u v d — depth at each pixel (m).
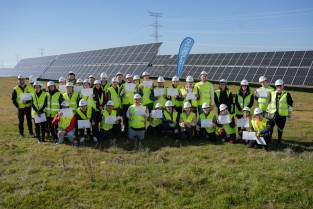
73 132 8.55
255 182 5.25
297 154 7.28
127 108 9.57
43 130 8.73
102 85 10.65
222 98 9.37
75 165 6.40
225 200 4.70
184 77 32.81
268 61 27.16
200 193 4.95
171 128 9.52
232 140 8.60
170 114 9.29
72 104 9.11
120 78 9.79
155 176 5.64
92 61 35.00
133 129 8.91
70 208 4.51
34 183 5.36
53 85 8.70
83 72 32.91
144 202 4.70
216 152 7.59
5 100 22.69
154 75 37.25
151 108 10.32
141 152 7.55
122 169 6.04
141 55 27.62
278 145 8.34
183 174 5.63
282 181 5.27
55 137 8.91
